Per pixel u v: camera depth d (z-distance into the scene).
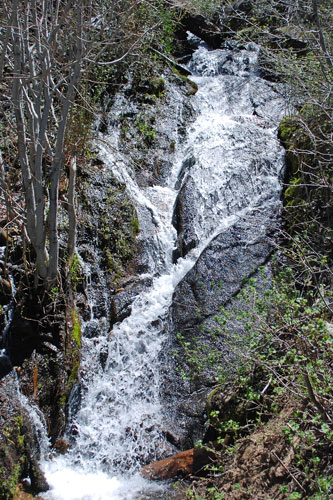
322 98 7.58
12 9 5.50
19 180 7.60
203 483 5.29
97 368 6.84
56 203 6.32
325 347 4.86
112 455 6.16
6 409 5.87
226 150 8.99
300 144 8.32
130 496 5.54
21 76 5.77
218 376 5.80
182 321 7.02
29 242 6.97
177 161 9.59
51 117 7.53
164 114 10.20
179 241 8.05
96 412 6.53
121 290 7.54
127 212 8.20
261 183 8.44
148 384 6.73
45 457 6.04
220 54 12.06
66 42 6.59
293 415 4.71
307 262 5.86
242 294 6.36
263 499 4.52
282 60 8.48
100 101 9.97
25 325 6.56
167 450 6.08
